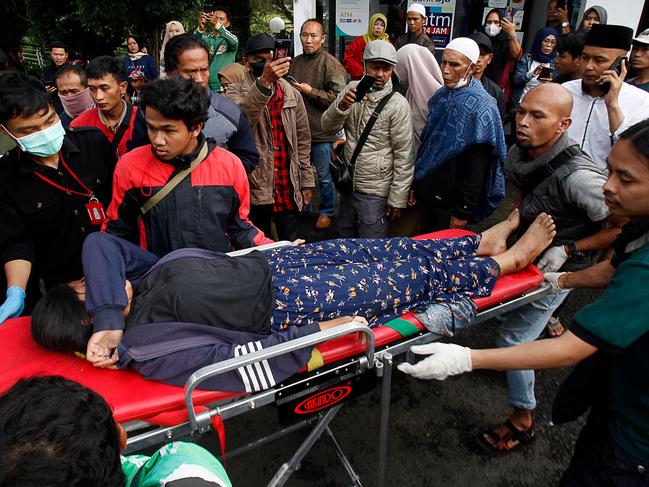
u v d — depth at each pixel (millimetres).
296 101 3229
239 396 1474
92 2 8555
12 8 11078
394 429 2414
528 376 2104
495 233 2188
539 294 1996
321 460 2248
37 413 596
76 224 2303
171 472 806
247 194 2088
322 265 1942
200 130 1887
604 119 2777
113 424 667
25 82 1933
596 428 1371
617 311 1116
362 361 1587
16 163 2092
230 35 5195
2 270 2193
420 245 2125
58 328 1468
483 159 2689
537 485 2117
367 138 3020
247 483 2137
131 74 6230
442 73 2760
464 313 1827
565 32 5414
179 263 1699
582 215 1924
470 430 2408
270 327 1707
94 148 2350
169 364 1447
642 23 6039
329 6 6238
